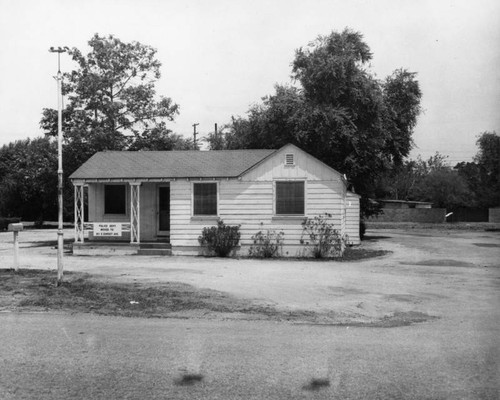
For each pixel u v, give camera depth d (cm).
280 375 654
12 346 781
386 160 3341
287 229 2198
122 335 852
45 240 3425
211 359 719
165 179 2262
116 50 3459
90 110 3400
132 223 2314
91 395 590
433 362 706
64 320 964
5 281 1387
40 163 3334
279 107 3066
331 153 3072
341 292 1295
